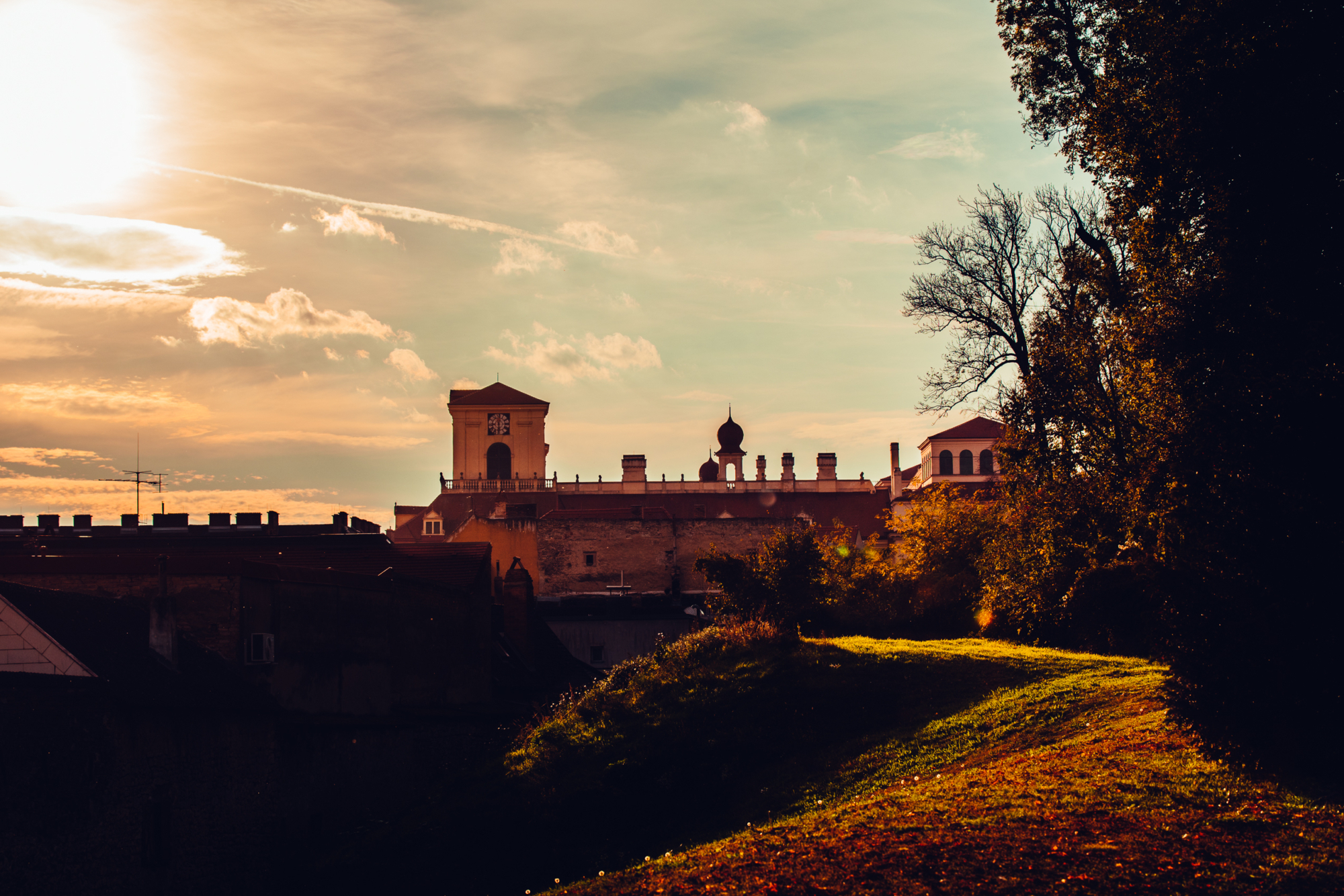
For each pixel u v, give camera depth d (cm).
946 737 2377
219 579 2480
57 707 1817
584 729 3006
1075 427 3278
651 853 2252
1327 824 1284
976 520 4666
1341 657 1368
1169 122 2008
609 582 6762
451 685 3591
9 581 2448
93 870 1859
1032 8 3195
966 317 4294
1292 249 1781
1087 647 3366
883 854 1375
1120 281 3144
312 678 2741
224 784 2230
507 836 2478
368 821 2773
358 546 4341
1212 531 1477
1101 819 1416
